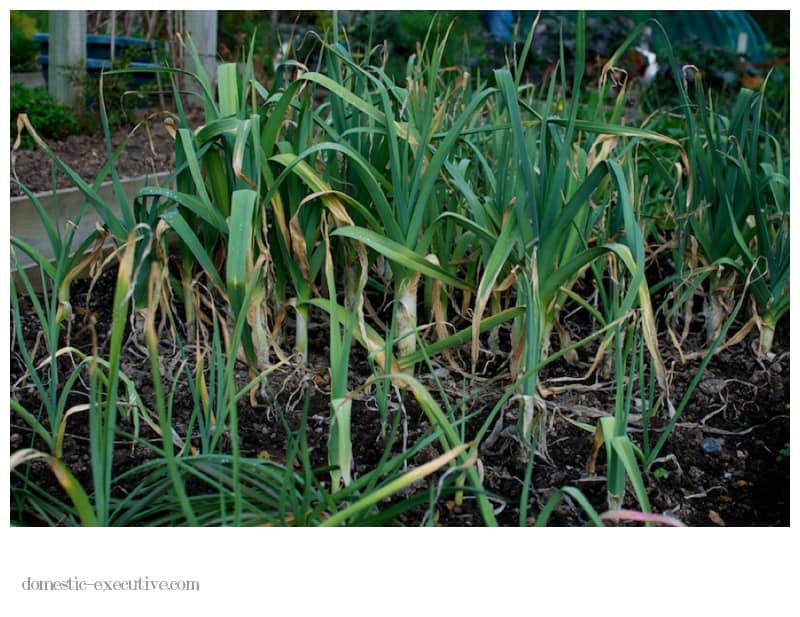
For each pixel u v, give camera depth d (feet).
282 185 5.95
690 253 7.18
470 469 4.25
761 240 6.49
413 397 6.02
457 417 5.85
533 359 4.97
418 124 6.37
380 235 5.43
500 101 6.92
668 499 5.14
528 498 5.08
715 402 6.31
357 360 6.64
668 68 16.83
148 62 14.16
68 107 12.86
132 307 6.38
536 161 6.25
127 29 14.82
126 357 6.57
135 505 4.37
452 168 5.91
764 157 6.93
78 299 7.89
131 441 5.43
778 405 6.31
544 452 5.41
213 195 5.97
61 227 8.73
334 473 4.74
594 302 7.61
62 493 4.95
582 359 6.84
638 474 4.35
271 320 6.79
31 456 3.59
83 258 5.70
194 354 6.40
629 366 6.63
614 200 6.82
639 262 4.63
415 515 4.86
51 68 13.17
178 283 6.51
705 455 5.64
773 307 6.80
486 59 16.03
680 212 7.02
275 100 5.89
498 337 6.86
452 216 5.50
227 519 4.32
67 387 4.99
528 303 4.88
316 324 7.12
